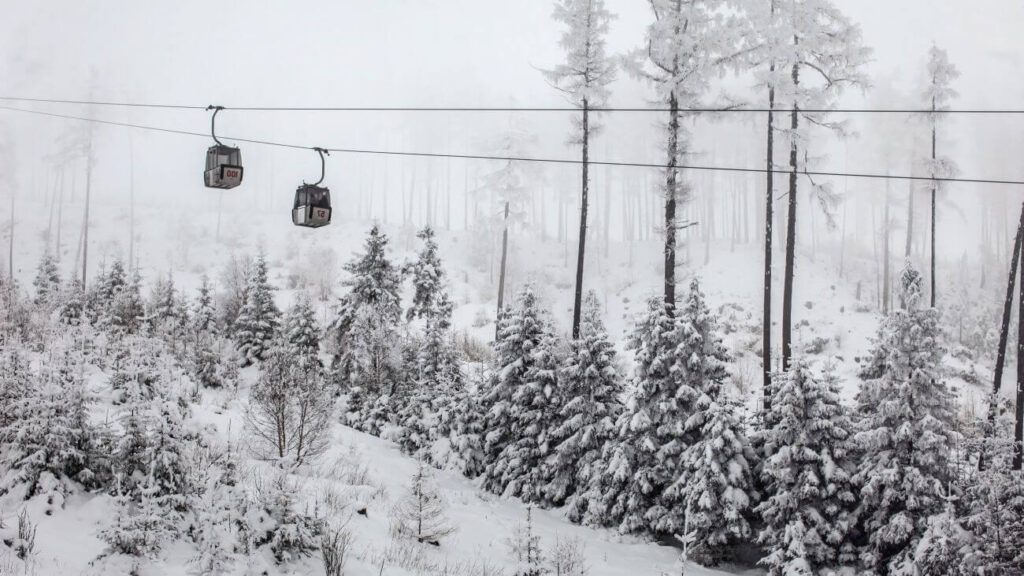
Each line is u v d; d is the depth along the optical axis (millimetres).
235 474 10820
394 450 24188
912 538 15078
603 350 21812
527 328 24031
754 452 18078
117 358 14445
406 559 12172
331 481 15820
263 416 17938
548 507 21703
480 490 21922
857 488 16875
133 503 10062
